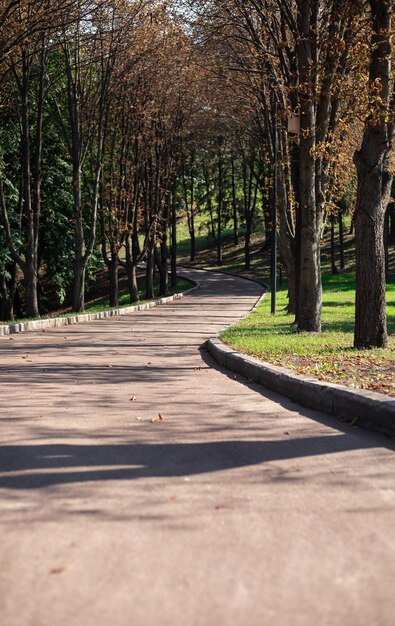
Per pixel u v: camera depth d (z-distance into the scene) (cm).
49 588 374
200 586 377
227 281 7344
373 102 1440
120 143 4638
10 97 3681
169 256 9794
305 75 1831
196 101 4984
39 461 657
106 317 3522
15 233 4206
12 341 2166
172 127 5156
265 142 3434
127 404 1005
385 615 344
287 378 1084
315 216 2167
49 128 4422
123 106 4250
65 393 1112
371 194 1491
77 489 566
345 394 888
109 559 416
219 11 2741
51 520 489
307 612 346
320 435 787
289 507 522
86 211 4984
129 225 4675
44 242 5000
